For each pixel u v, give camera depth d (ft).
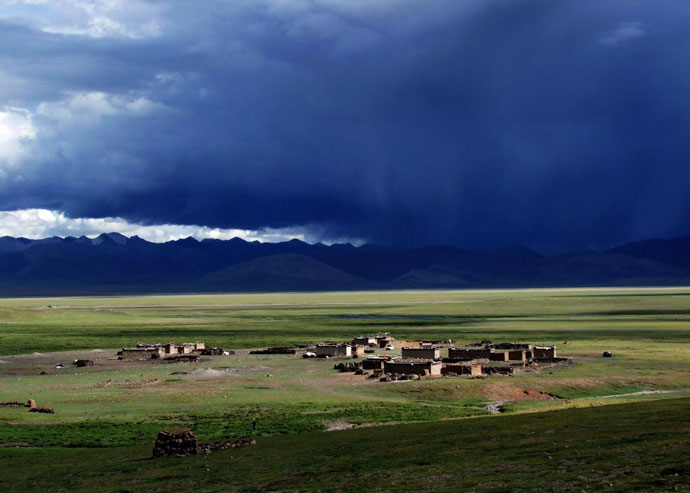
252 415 311.27
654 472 145.28
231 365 525.75
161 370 497.05
